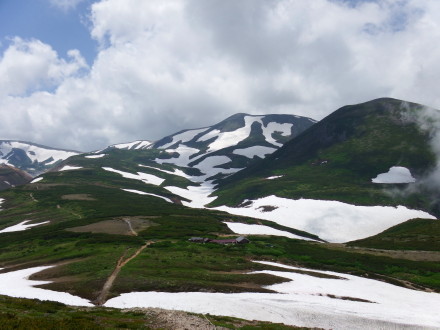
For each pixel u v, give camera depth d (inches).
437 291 2881.4
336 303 2331.4
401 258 3848.4
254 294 2395.4
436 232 4970.5
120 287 2380.7
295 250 4264.3
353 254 4069.9
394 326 1995.6
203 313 1873.8
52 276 2785.4
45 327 1119.6
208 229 5452.8
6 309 1395.2
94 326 1206.3
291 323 1940.2
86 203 7367.1
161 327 1327.5
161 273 2748.5
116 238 4394.7
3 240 4781.0
